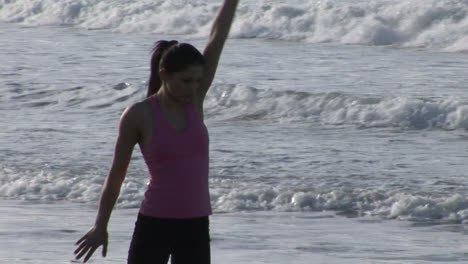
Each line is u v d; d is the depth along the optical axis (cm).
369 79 7688
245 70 8338
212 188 3803
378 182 3981
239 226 3228
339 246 2908
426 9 11288
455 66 8631
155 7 13600
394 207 3469
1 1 15325
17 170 4203
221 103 6662
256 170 4259
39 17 14412
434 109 5966
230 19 1673
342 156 4659
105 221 1596
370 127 5859
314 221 3331
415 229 3206
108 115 6306
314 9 12025
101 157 4588
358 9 11762
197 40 12231
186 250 1605
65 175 4078
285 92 6606
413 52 10175
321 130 5719
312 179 4041
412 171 4241
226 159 4553
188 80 1566
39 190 3859
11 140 5116
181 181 1586
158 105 1591
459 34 10812
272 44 11056
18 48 10350
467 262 2667
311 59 9275
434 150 4891
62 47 10506
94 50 10206
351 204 3553
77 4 14250
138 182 3859
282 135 5469
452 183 3944
